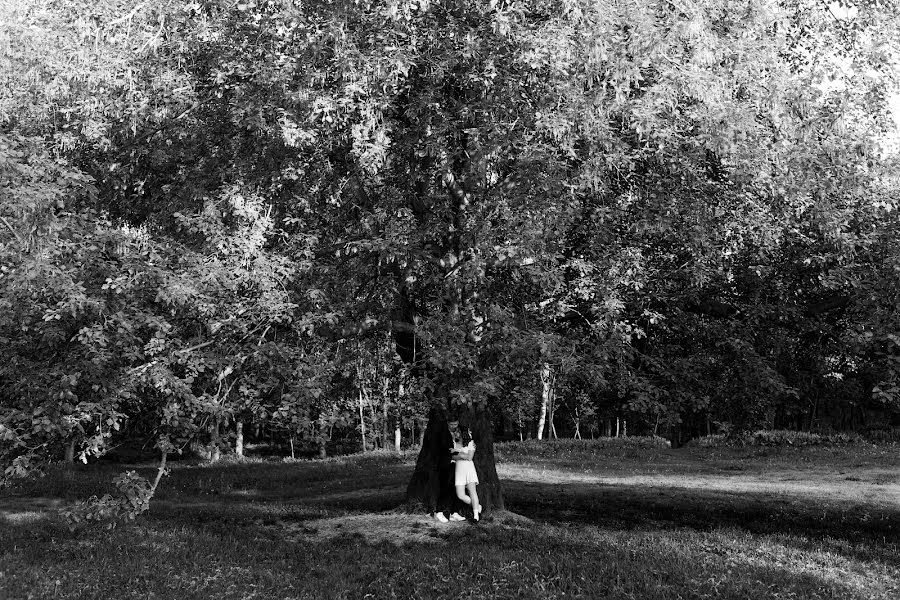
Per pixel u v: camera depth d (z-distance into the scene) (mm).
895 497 19641
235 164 12562
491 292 13102
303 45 10945
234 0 11812
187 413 12078
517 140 11281
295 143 11125
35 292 9719
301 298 12133
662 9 11203
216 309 11312
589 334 13211
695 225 12398
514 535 12867
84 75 11602
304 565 10719
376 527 13742
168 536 12766
